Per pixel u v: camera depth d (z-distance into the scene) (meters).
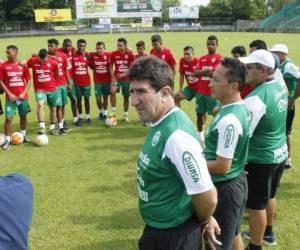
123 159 7.40
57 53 9.45
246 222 4.96
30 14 65.06
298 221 4.98
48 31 53.91
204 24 68.19
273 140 3.71
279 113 3.71
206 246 2.66
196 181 2.14
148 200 2.39
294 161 7.21
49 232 4.70
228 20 69.56
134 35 49.75
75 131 9.53
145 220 2.46
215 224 2.60
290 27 57.50
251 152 3.71
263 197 3.78
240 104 3.12
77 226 4.84
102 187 6.05
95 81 10.48
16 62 8.28
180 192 2.29
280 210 5.29
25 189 1.58
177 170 2.17
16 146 8.33
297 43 34.25
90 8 56.34
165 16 75.56
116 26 57.06
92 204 5.45
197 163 2.14
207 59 8.40
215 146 3.12
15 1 64.81
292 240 4.53
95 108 12.21
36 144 8.30
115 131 9.48
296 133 9.09
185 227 2.34
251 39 40.28
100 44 10.19
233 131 2.98
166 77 2.17
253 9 72.81
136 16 57.03
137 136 9.02
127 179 6.39
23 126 8.61
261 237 3.87
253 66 3.64
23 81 8.38
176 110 2.25
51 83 8.94
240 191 3.20
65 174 6.64
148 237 2.42
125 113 10.42
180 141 2.14
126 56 10.16
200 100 8.51
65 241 4.50
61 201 5.55
